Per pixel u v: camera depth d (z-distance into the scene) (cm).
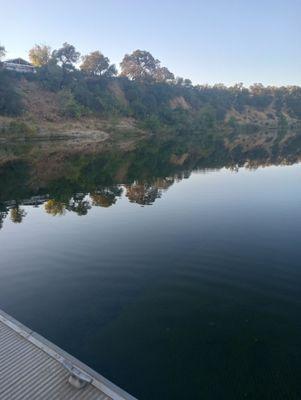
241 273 1267
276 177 3447
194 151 6119
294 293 1127
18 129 6662
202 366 786
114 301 1069
